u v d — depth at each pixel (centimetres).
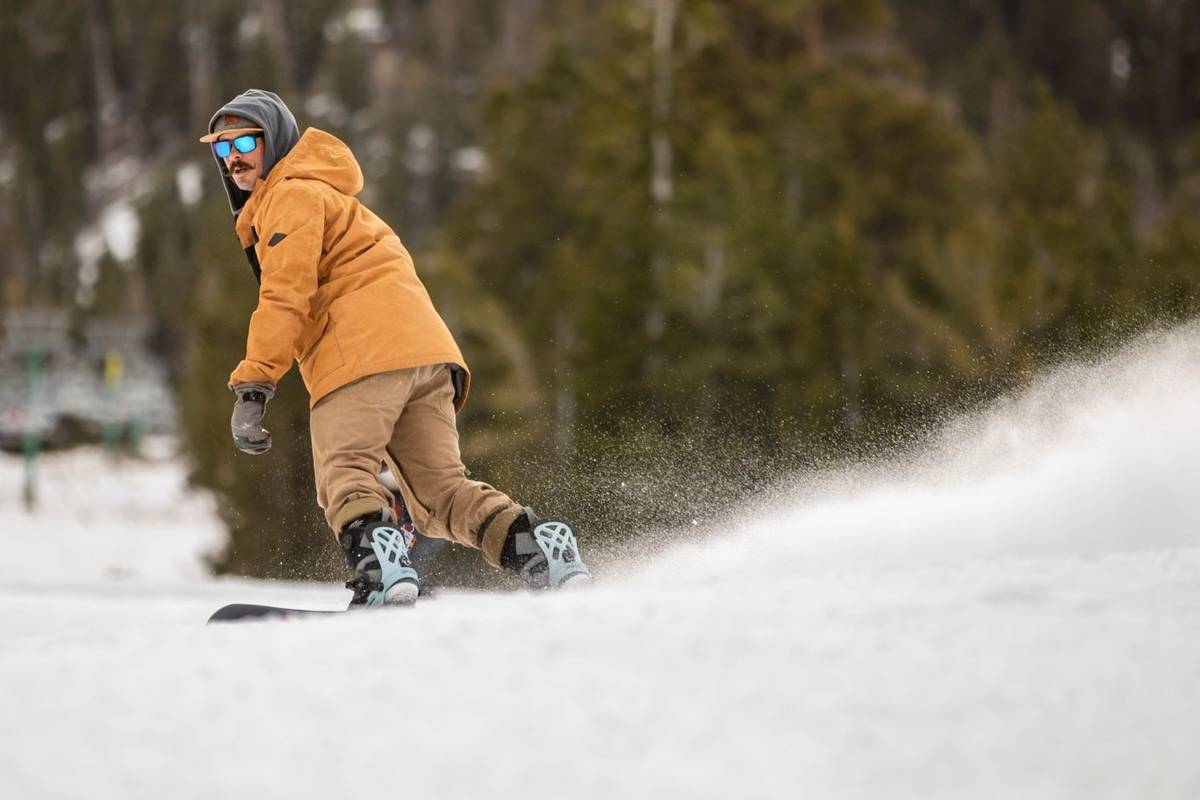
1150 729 762
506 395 9625
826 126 13425
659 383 9738
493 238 13712
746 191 10656
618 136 11975
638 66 12206
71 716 877
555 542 1577
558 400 9819
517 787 727
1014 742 754
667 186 11919
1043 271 11544
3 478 16538
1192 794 686
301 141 1667
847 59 15238
